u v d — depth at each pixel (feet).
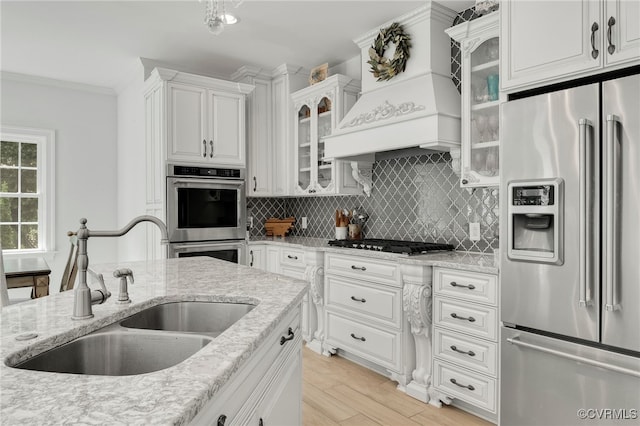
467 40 8.63
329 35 11.38
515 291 6.63
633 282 5.42
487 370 7.40
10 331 3.68
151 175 12.59
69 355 3.69
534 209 6.34
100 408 2.25
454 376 7.96
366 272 9.82
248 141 14.03
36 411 2.21
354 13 10.07
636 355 5.48
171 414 2.19
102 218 15.99
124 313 4.49
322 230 14.40
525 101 6.52
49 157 14.89
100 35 11.38
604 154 5.65
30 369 3.31
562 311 6.07
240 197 13.07
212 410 2.74
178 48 12.34
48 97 14.93
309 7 9.78
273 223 14.94
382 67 10.25
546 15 6.43
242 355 3.10
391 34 10.05
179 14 10.17
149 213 12.78
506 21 6.94
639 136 5.35
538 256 6.32
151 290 5.49
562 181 6.05
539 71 6.49
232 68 14.20
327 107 12.66
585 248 5.71
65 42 11.82
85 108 15.66
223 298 5.22
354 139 10.52
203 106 12.39
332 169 12.17
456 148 9.06
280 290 5.48
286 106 13.87
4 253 14.19
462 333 7.81
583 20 6.03
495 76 8.48
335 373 9.87
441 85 9.46
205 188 12.32
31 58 12.99
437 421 7.68
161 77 11.60
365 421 7.66
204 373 2.73
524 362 6.61
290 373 5.02
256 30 11.10
